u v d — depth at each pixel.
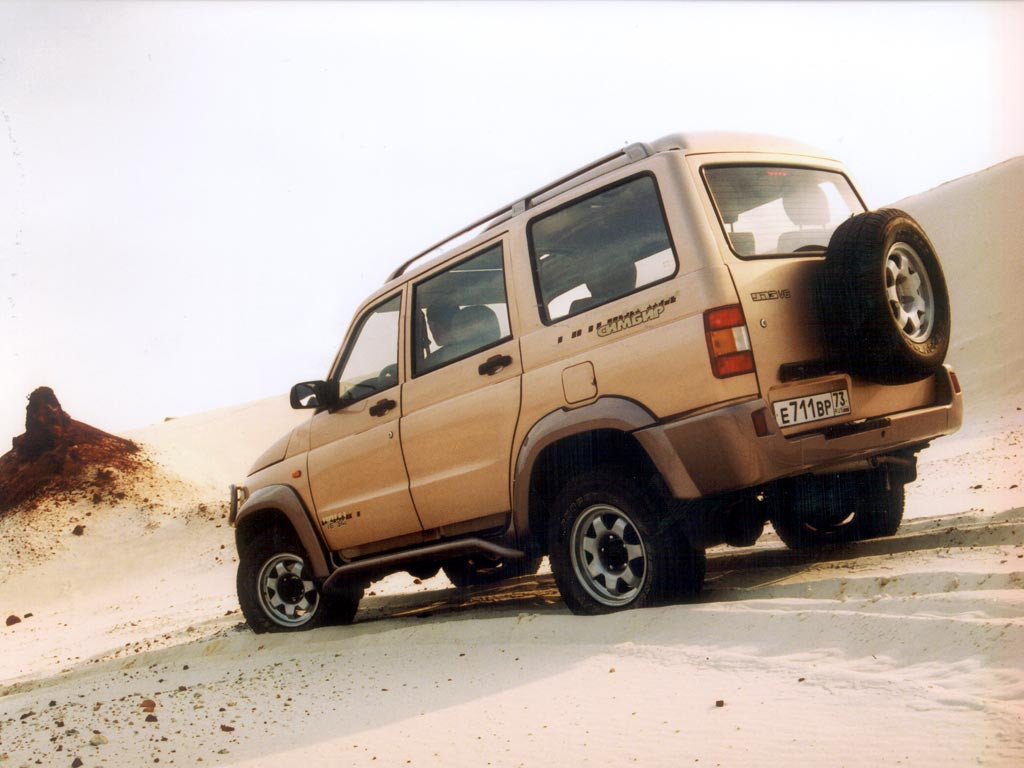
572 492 5.73
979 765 2.90
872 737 3.28
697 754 3.44
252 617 8.05
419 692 5.01
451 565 7.76
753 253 5.45
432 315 6.73
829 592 5.16
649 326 5.41
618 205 5.69
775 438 5.14
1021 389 26.36
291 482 7.70
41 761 4.59
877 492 6.85
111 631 16.33
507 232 6.28
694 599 5.62
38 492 42.50
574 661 4.97
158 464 46.16
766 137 6.05
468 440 6.34
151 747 4.64
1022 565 4.89
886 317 5.28
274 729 4.72
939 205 49.44
